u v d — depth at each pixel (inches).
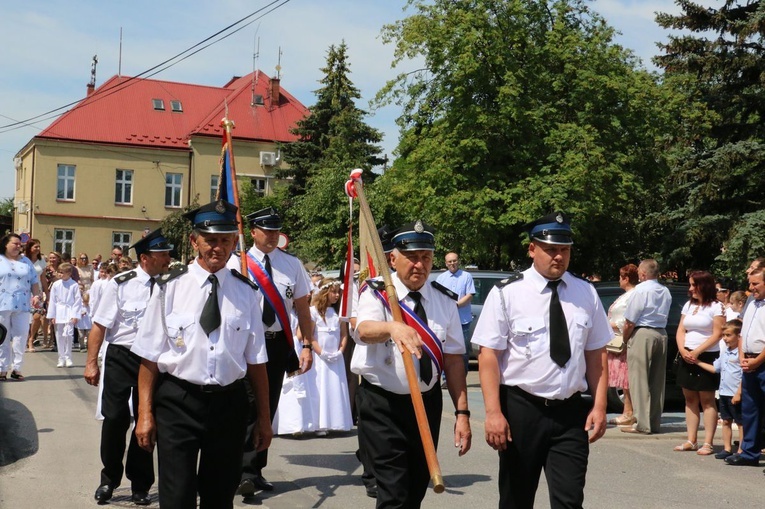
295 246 1278.3
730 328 335.0
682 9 965.8
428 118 929.5
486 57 863.1
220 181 296.7
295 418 364.5
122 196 1872.5
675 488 289.0
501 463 188.9
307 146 1595.7
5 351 518.9
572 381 182.7
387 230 249.3
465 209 833.5
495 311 186.1
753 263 321.7
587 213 818.8
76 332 831.7
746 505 268.2
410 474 188.1
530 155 858.8
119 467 258.4
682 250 919.7
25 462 306.3
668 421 430.9
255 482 267.1
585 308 187.0
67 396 465.1
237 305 183.2
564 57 880.3
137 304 261.7
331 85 1641.2
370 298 189.0
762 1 888.3
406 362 173.6
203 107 1993.1
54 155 1833.2
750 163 886.4
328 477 296.4
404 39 900.6
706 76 937.5
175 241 1098.1
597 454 342.3
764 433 346.3
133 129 1897.1
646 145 901.2
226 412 180.1
